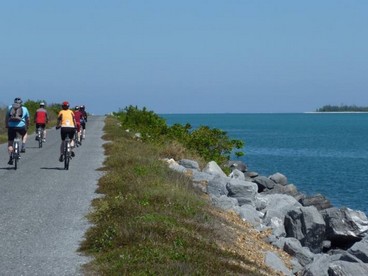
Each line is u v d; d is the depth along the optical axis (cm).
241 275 1017
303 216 1944
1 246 1120
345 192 4250
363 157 7688
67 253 1077
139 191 1597
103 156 2928
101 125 7325
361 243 1575
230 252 1187
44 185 1903
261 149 9112
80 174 2192
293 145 10256
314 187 4547
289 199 2264
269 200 2227
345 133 16200
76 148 3466
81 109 3809
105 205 1434
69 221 1348
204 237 1259
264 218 1973
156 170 2022
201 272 947
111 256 1015
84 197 1670
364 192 4241
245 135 14488
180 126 3722
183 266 948
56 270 969
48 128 6638
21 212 1448
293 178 5172
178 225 1262
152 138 3703
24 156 2955
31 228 1275
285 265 1433
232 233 1457
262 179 3378
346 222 2028
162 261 977
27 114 2348
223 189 2097
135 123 5738
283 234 1834
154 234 1141
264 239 1638
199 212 1470
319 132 16900
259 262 1298
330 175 5434
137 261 973
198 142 3388
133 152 2731
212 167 2702
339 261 1361
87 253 1077
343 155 8062
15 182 1973
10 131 2331
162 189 1616
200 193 1992
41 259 1034
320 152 8588
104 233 1134
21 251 1087
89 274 947
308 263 1548
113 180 1867
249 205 2033
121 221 1226
